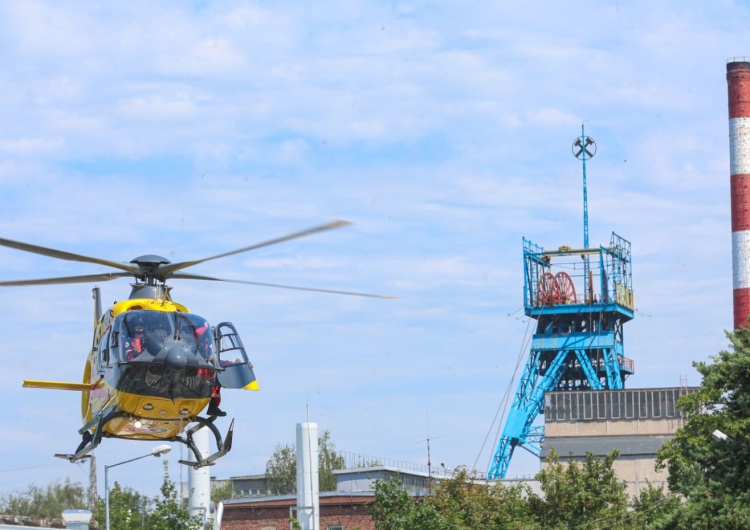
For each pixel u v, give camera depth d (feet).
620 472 438.81
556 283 548.72
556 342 544.62
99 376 128.36
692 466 193.57
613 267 548.72
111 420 129.08
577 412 456.45
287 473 534.78
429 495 272.51
